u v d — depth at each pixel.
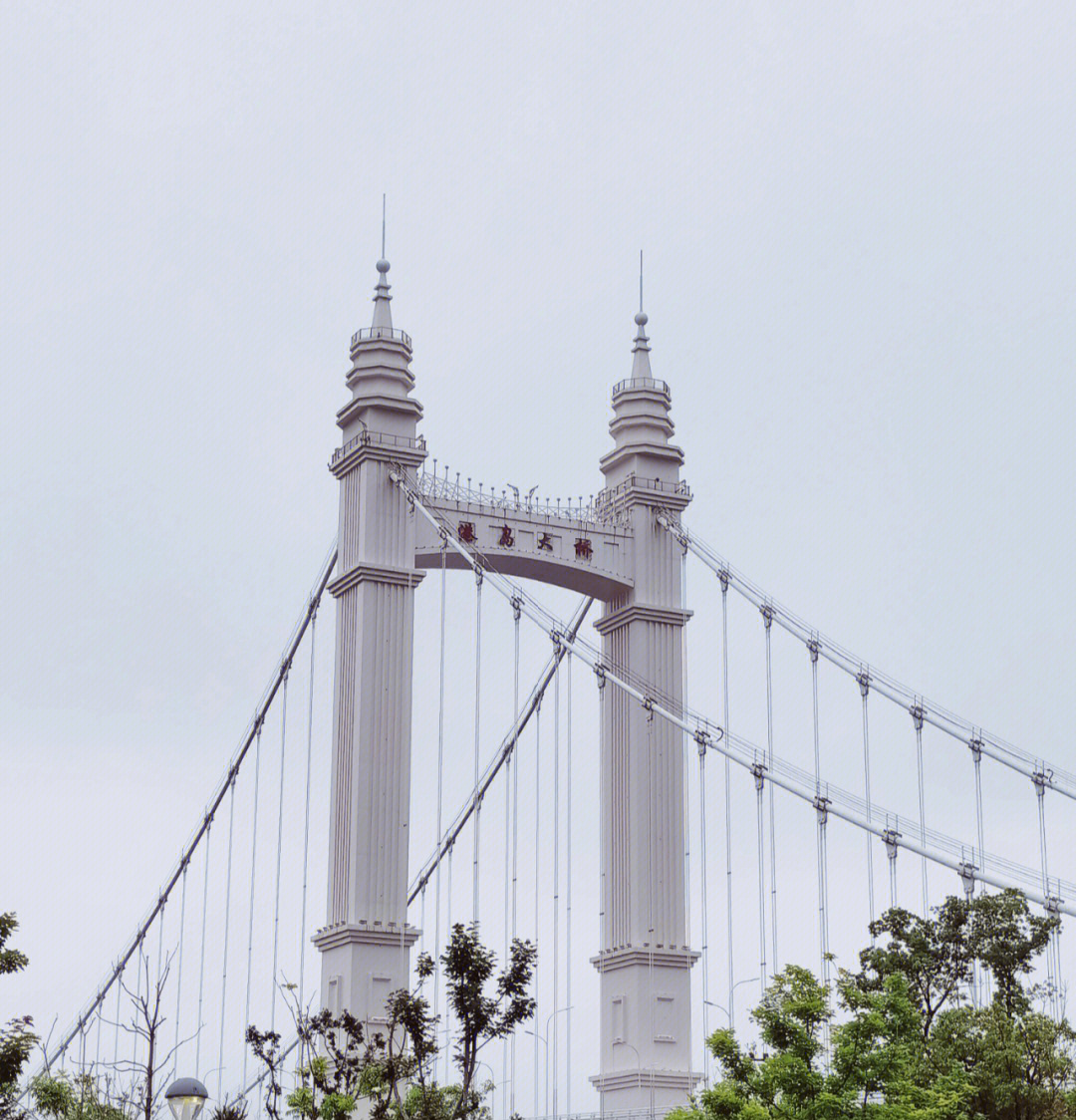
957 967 72.69
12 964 47.50
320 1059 55.88
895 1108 50.22
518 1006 53.41
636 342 94.12
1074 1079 63.41
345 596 85.06
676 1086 82.69
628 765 87.56
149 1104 43.47
